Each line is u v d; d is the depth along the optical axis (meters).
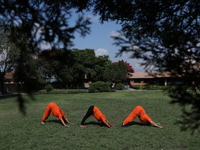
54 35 2.01
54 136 6.85
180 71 2.13
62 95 27.72
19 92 1.74
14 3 1.86
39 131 7.48
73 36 2.06
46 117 8.84
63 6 2.89
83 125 8.41
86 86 52.06
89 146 5.75
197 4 2.95
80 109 13.72
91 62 43.81
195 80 2.11
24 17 2.01
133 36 2.49
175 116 10.74
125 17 3.48
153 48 2.22
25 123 8.95
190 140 6.32
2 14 1.94
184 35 2.56
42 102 18.34
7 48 21.34
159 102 17.81
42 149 5.52
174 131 7.41
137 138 6.50
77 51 40.81
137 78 50.44
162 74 2.28
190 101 1.96
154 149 5.61
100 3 3.52
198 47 2.22
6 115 11.41
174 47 2.22
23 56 2.07
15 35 2.14
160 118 10.16
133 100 19.75
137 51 2.21
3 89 35.50
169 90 2.15
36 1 2.50
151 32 2.90
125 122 8.19
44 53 2.10
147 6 3.10
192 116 2.06
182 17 3.12
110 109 13.61
